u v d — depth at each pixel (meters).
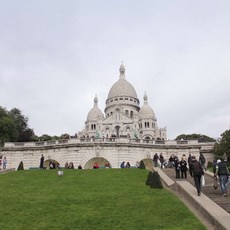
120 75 146.12
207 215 14.46
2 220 15.56
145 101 141.12
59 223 14.80
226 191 18.66
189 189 19.47
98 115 132.50
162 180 26.45
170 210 16.16
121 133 113.56
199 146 59.91
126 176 29.81
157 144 59.84
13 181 28.27
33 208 17.55
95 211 16.59
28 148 59.81
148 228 13.62
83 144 56.50
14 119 83.56
